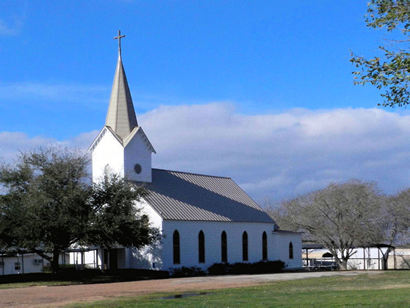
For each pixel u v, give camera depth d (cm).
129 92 7312
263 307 2492
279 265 8231
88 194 5538
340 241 8819
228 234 7600
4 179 5531
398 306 2325
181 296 3434
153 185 7306
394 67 2489
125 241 5712
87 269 6425
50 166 5525
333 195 8931
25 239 5297
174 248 6638
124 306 2777
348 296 2884
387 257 9156
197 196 7731
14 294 3875
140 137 7200
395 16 2516
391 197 9419
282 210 10300
